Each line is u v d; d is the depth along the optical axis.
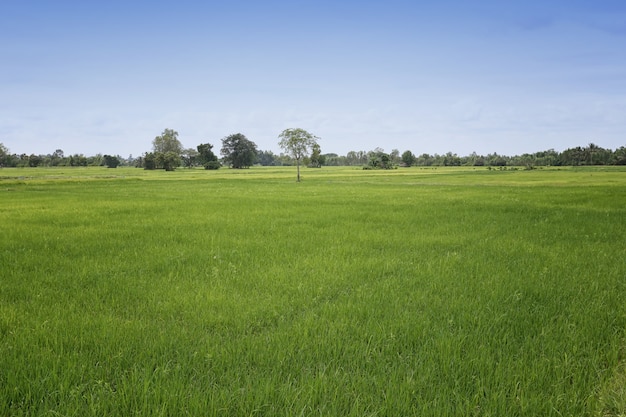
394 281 8.84
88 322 6.45
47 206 25.81
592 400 4.40
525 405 4.31
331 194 36.66
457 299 7.62
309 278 9.12
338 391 4.55
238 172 127.38
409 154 189.62
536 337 5.95
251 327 6.44
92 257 11.33
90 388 4.60
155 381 4.71
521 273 9.49
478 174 92.94
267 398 4.40
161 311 7.08
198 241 13.67
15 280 8.99
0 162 181.75
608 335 5.94
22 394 4.48
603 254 11.40
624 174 83.25
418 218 19.58
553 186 48.16
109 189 47.88
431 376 4.86
